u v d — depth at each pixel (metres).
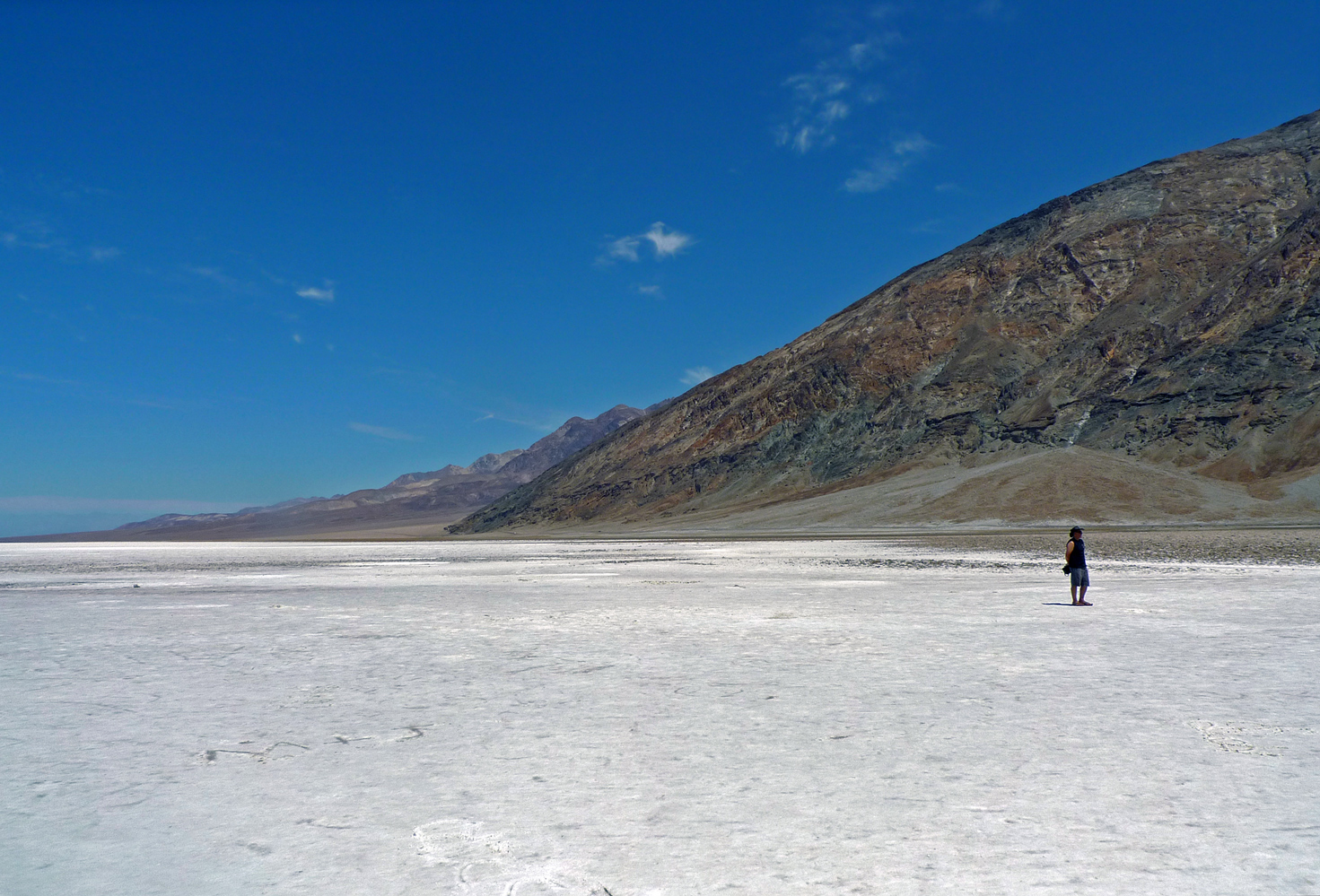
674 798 6.81
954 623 18.33
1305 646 14.17
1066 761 7.62
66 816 6.59
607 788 7.08
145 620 21.75
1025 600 23.70
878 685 11.32
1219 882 5.14
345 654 14.92
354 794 7.04
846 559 50.53
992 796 6.74
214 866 5.62
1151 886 5.09
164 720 9.77
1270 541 59.56
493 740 8.70
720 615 20.66
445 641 16.47
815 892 5.07
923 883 5.17
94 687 11.93
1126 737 8.41
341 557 81.50
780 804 6.63
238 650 15.56
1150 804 6.51
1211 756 7.72
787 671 12.55
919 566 41.88
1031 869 5.35
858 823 6.19
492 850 5.81
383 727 9.30
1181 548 53.44
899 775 7.30
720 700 10.49
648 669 12.92
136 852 5.86
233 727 9.38
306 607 24.92
